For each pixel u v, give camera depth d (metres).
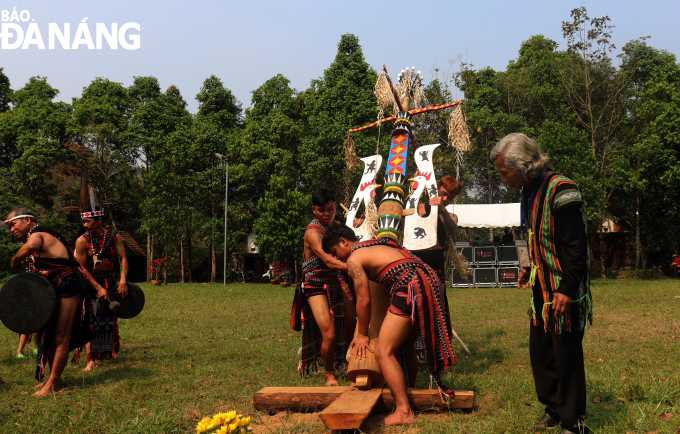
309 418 3.77
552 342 3.26
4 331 9.04
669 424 3.34
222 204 35.25
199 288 22.92
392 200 5.44
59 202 33.91
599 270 31.84
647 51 34.94
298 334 8.38
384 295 4.17
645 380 4.50
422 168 6.01
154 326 9.48
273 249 27.80
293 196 27.97
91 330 5.23
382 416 3.77
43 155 30.53
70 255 4.96
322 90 29.98
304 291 4.96
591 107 30.80
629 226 31.64
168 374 5.36
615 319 9.01
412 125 6.25
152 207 30.86
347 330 5.06
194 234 37.53
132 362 6.08
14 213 5.08
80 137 32.31
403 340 3.68
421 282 3.67
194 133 33.78
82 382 5.10
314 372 5.35
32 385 5.01
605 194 28.89
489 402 4.08
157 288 22.84
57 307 4.79
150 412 3.88
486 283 20.73
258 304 14.14
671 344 6.35
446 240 6.00
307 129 32.88
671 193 27.89
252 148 30.72
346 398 3.68
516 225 20.75
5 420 3.84
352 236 4.34
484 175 31.42
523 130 29.25
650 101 29.30
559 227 3.10
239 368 5.64
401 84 6.41
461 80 33.41
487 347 6.62
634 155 27.91
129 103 35.59
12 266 4.84
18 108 33.19
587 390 4.20
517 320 9.37
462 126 6.05
